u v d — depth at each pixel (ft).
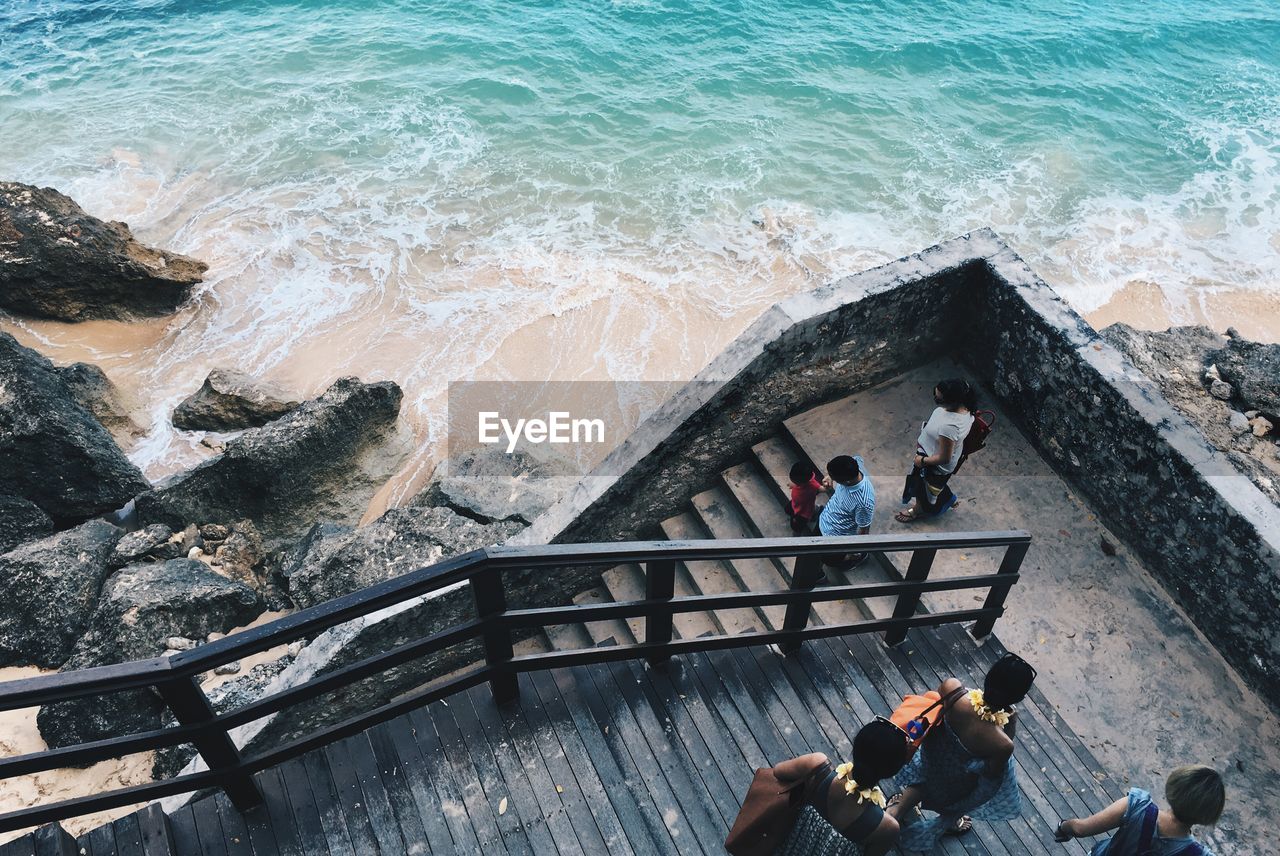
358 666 12.10
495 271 57.21
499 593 12.53
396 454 42.96
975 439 19.43
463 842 12.96
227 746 11.83
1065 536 21.13
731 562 21.03
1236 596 18.35
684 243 60.59
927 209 65.67
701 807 13.76
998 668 11.64
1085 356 20.45
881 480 21.81
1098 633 19.40
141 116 72.18
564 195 64.80
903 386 24.03
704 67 81.97
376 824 13.01
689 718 14.90
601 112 74.49
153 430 44.80
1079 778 16.30
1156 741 17.76
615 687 15.11
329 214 61.87
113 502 37.47
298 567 32.60
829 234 62.23
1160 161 73.00
